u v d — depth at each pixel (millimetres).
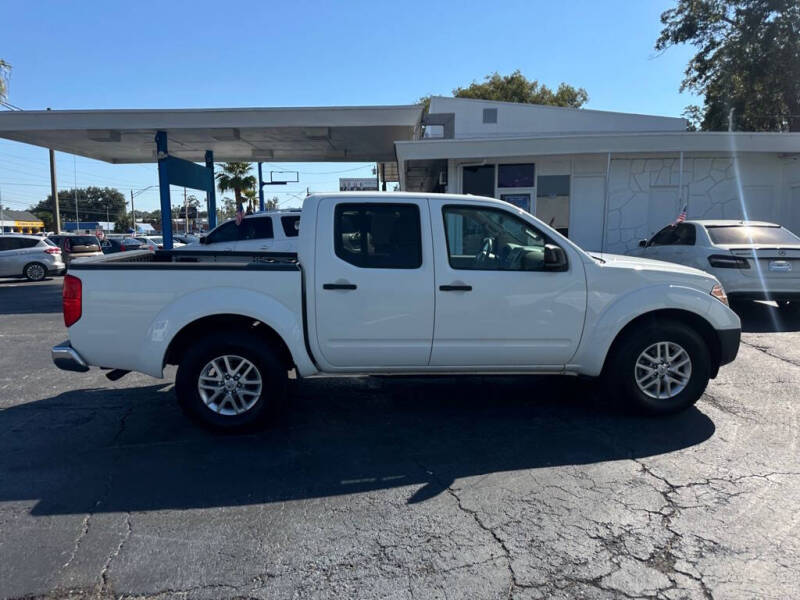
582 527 3391
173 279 4676
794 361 7051
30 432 4977
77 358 4727
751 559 3053
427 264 4816
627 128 25031
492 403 5672
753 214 15039
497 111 25062
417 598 2783
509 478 4035
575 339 4977
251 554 3152
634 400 5090
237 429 4832
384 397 5891
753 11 22969
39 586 2879
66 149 17734
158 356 4691
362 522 3477
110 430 5020
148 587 2873
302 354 4781
